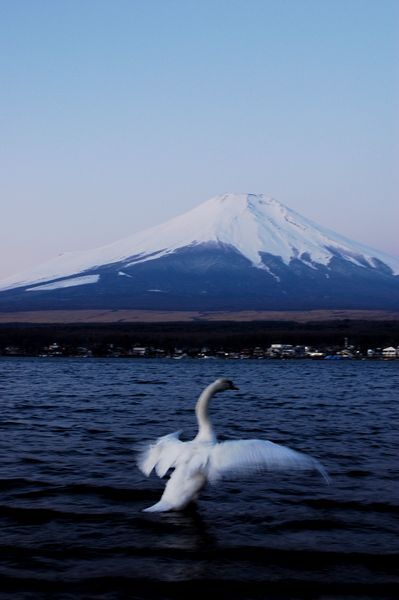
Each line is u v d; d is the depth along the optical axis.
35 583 15.31
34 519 19.36
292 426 38.88
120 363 165.75
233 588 15.27
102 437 33.12
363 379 98.12
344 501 21.27
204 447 16.50
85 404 51.00
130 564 16.39
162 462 16.77
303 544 17.67
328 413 46.53
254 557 16.86
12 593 14.83
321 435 35.16
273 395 63.59
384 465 26.77
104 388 70.69
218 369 131.88
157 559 16.69
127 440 32.19
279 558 16.81
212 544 17.59
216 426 38.62
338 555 17.00
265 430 37.03
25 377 92.88
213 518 19.53
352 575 15.92
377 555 17.03
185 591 15.09
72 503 20.86
